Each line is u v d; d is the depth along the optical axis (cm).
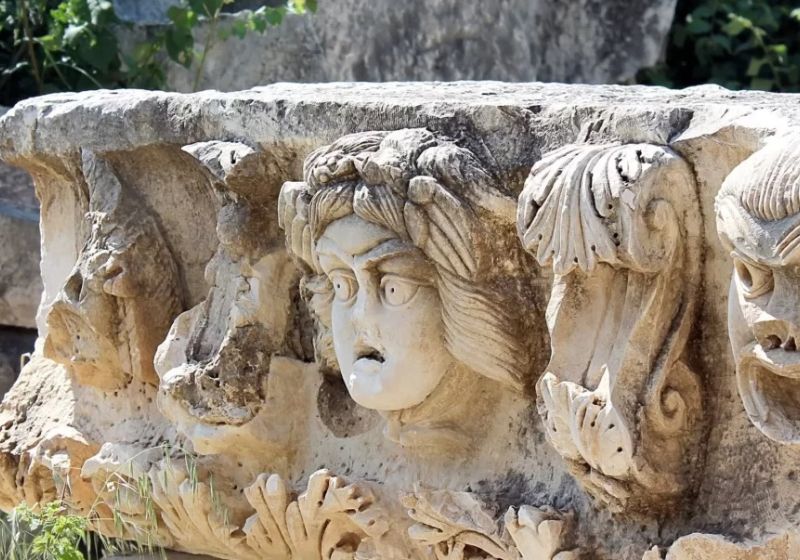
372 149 273
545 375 252
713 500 247
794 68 610
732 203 227
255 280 310
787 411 229
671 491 248
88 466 341
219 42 563
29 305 465
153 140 330
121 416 352
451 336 271
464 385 281
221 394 310
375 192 269
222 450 317
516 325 271
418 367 273
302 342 316
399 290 270
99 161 342
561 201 246
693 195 245
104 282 334
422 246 268
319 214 275
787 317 220
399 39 573
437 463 288
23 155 359
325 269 279
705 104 250
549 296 270
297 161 305
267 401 312
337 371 308
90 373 350
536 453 275
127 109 334
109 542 354
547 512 262
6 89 554
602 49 589
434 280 271
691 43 622
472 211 266
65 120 346
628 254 240
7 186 478
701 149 243
